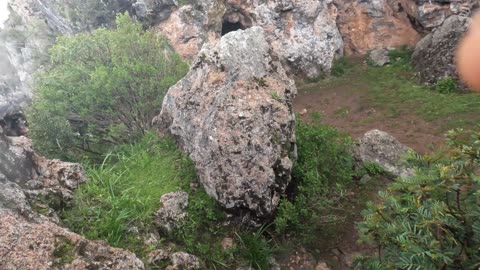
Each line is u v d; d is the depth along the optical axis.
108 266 4.07
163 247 5.16
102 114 7.73
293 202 6.22
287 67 13.46
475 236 3.15
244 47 6.53
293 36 13.34
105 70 7.68
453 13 12.63
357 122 10.26
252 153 5.71
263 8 13.21
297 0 13.17
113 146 7.85
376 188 6.88
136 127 7.97
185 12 12.60
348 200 6.68
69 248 3.96
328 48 13.45
